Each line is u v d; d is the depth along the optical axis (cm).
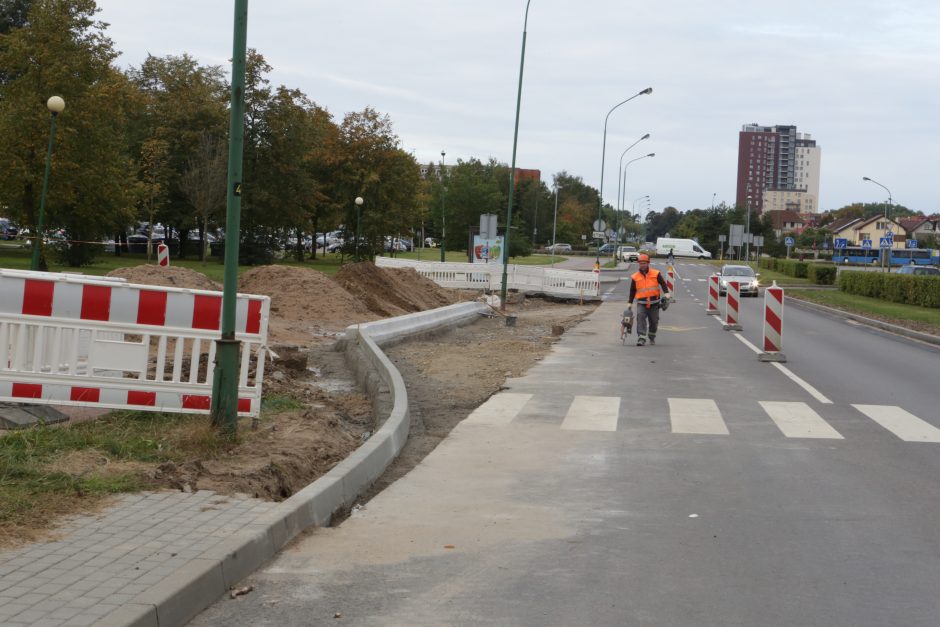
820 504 732
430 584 538
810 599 514
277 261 6856
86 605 441
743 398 1307
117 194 4306
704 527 664
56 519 587
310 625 471
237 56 839
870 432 1053
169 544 542
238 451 802
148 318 916
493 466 869
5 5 5916
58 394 908
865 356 1969
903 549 612
